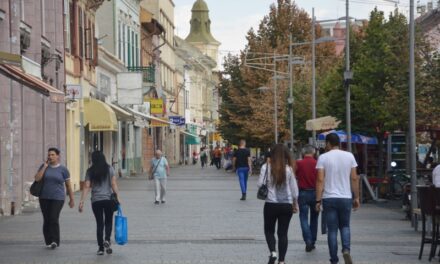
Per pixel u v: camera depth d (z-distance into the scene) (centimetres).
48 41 4053
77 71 4984
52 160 2117
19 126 3200
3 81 3109
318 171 1773
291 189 1775
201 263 1848
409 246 2158
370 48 3894
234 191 4822
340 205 1747
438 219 1878
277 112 8038
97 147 5994
